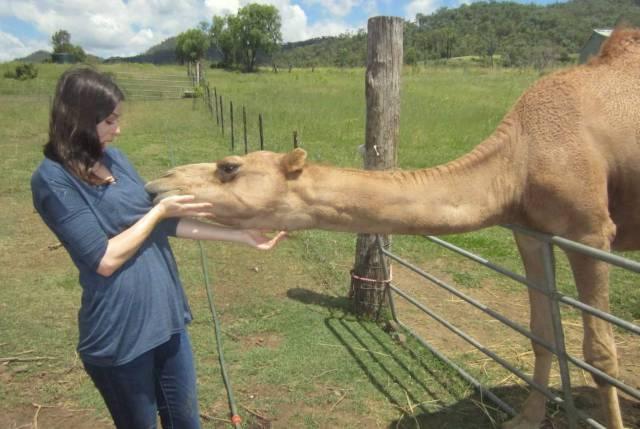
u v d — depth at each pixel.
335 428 3.85
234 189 3.15
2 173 11.21
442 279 6.47
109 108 2.38
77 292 5.96
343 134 15.97
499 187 3.45
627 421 3.97
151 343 2.59
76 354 4.73
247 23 85.19
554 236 3.18
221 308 5.65
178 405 2.87
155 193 3.13
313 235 7.84
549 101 3.47
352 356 4.72
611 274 6.44
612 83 3.50
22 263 6.79
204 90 29.83
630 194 3.51
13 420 3.93
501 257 7.07
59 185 2.33
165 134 17.08
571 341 5.05
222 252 7.28
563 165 3.29
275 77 46.69
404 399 4.16
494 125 16.28
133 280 2.54
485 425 3.88
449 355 4.80
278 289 6.14
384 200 3.22
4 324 5.22
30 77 36.00
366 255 5.27
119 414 2.72
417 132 15.24
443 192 3.32
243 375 4.45
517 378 4.45
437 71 43.50
